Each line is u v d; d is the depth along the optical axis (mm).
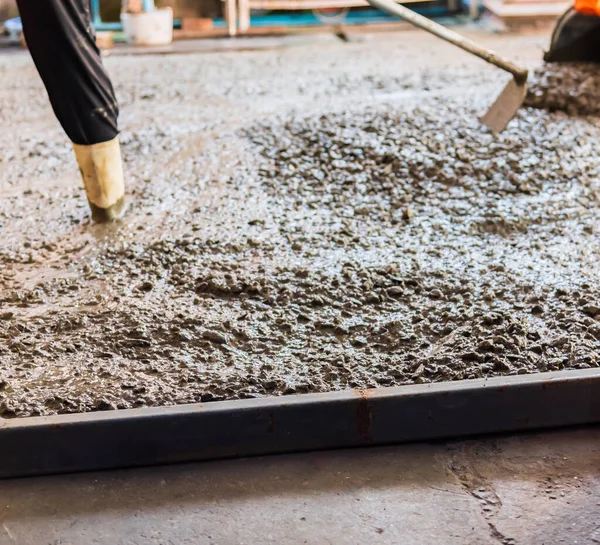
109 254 3246
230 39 8477
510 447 2182
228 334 2621
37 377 2391
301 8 9180
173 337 2609
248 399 2139
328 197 3805
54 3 3066
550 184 3842
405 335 2588
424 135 4230
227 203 3768
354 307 2791
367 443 2178
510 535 1871
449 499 1993
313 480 2064
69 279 3041
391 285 2936
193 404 2113
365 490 2027
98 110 3338
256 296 2881
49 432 2045
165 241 3316
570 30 4992
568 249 3240
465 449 2178
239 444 2127
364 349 2531
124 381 2357
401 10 3574
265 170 4109
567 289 2830
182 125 5020
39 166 4406
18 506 1982
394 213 3633
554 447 2178
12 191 4031
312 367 2430
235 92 5961
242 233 3422
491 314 2658
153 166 4277
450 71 6465
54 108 3309
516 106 3795
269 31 8781
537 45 7652
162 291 2947
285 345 2572
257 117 5137
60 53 3178
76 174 4277
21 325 2678
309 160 4145
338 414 2133
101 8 9062
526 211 3590
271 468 2109
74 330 2670
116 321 2715
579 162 4016
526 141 4180
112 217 3582
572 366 2379
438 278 2986
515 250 3252
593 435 2225
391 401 2141
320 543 1856
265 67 6969
